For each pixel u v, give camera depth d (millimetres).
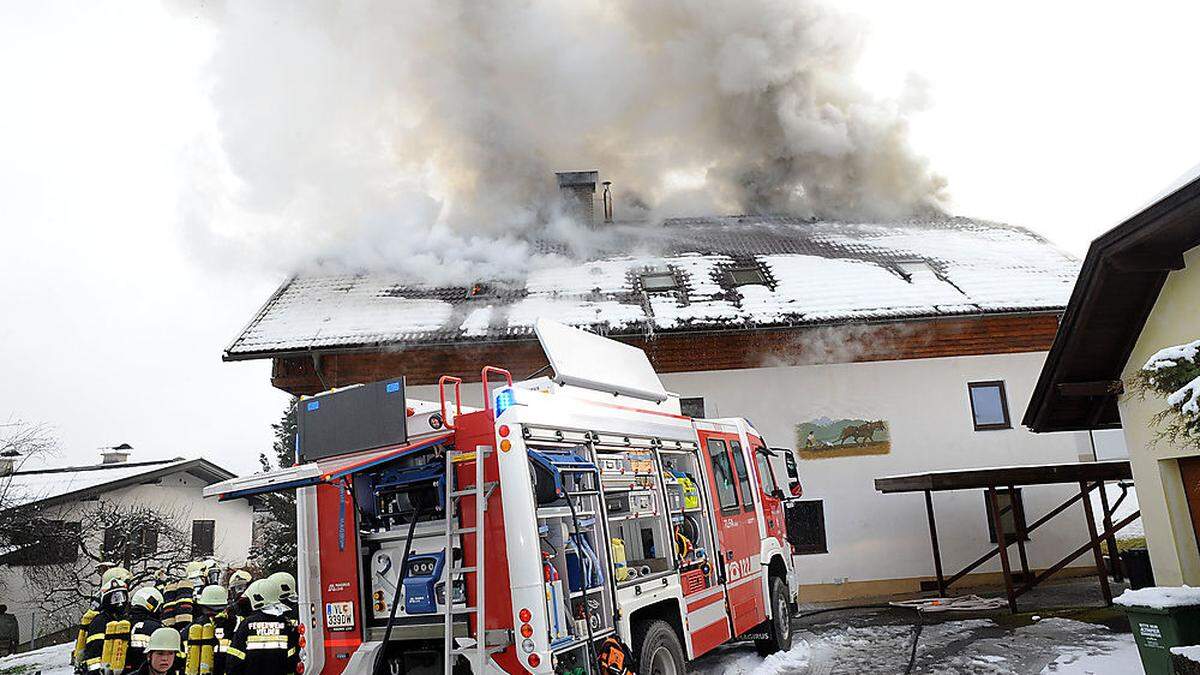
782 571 9336
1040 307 14328
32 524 18406
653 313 14578
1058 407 9031
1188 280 7293
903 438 14359
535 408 5375
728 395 14555
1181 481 7820
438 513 5301
